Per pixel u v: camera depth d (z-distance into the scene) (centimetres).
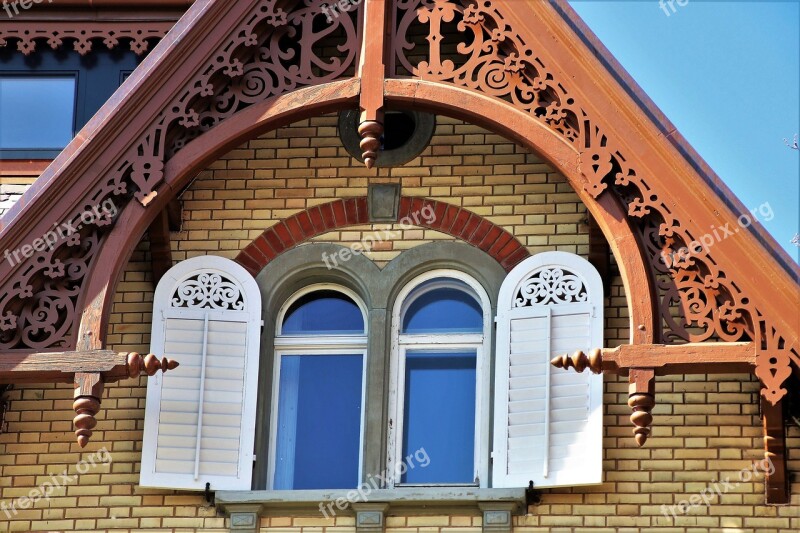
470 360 1521
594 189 1420
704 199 1396
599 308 1483
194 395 1488
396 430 1498
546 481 1441
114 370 1398
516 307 1495
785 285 1368
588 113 1434
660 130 1424
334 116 1588
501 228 1538
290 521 1462
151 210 1450
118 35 1641
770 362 1356
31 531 1480
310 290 1560
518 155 1559
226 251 1551
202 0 1488
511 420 1464
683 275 1391
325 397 1526
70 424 1515
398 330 1528
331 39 1576
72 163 1441
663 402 1479
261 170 1574
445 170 1560
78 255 1436
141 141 1455
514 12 1466
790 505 1438
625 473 1457
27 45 1639
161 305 1512
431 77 1472
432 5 1491
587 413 1452
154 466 1469
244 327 1510
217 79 1476
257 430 1495
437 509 1455
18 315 1415
